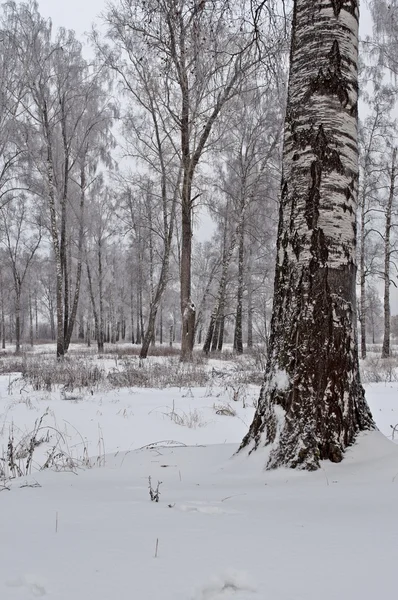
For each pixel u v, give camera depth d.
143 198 27.39
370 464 3.16
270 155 20.27
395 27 13.10
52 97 20.62
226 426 6.65
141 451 4.46
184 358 16.91
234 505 2.29
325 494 2.54
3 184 22.56
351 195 3.74
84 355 23.34
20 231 36.28
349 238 3.69
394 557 1.49
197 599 1.21
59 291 20.66
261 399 3.74
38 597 1.20
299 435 3.32
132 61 16.20
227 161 22.95
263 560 1.46
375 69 17.69
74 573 1.36
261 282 27.23
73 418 6.75
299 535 1.72
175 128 16.83
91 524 1.92
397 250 22.09
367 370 14.06
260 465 3.36
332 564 1.43
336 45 3.80
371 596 1.22
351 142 3.79
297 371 3.49
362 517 2.00
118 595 1.22
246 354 23.00
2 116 20.27
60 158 23.95
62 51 20.39
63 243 23.84
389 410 7.39
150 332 20.64
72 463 3.95
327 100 3.76
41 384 10.30
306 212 3.68
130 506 2.28
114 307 54.50
